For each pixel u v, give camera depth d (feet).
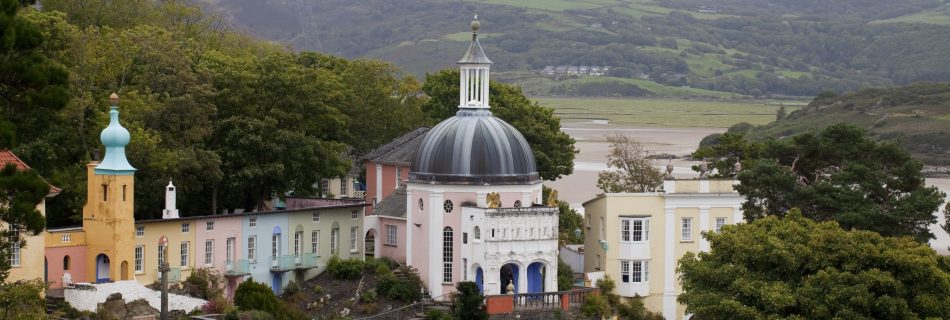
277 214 467.93
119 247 407.64
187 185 474.90
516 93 645.51
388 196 523.70
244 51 650.02
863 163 526.98
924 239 503.61
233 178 491.72
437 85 648.38
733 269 385.09
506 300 454.40
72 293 392.68
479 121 483.92
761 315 368.07
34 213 283.38
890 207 504.84
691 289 395.75
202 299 421.59
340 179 635.66
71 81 460.55
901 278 364.99
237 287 427.33
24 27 281.95
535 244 473.67
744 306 368.89
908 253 367.45
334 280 475.72
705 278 391.04
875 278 359.46
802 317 362.12
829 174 539.70
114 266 406.82
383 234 506.89
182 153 462.60
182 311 403.13
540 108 637.30
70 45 481.46
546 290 476.13
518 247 470.39
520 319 455.22
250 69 510.17
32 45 283.59
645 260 504.84
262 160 497.46
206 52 542.57
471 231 470.39
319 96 524.52
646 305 504.84
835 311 360.28
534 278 476.95
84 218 410.52
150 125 472.03
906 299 363.15
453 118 487.61
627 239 504.43
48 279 400.47
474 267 469.98
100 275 410.11
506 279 475.72
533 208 473.67
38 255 387.55
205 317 394.93
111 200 407.44
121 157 411.13
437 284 476.54
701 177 540.11
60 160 447.83
